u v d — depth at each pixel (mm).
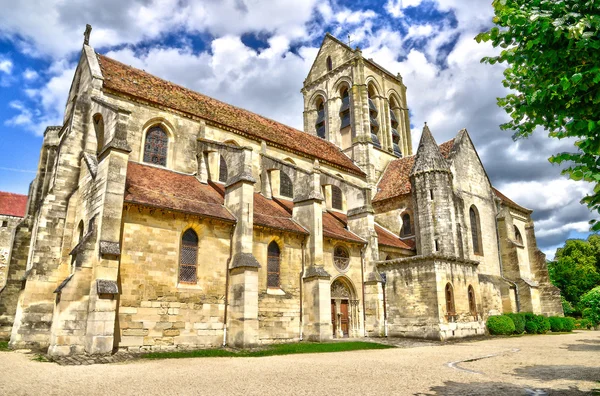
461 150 42406
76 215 25031
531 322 38688
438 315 30453
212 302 24281
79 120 26891
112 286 19797
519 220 50125
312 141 47281
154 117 30453
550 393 11383
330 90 56406
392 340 30016
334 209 41281
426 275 31703
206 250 24734
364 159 49281
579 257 77250
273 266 28281
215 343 23875
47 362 17828
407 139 58219
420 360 19094
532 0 9430
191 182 29547
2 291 26266
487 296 38688
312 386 12664
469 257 37500
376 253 34125
